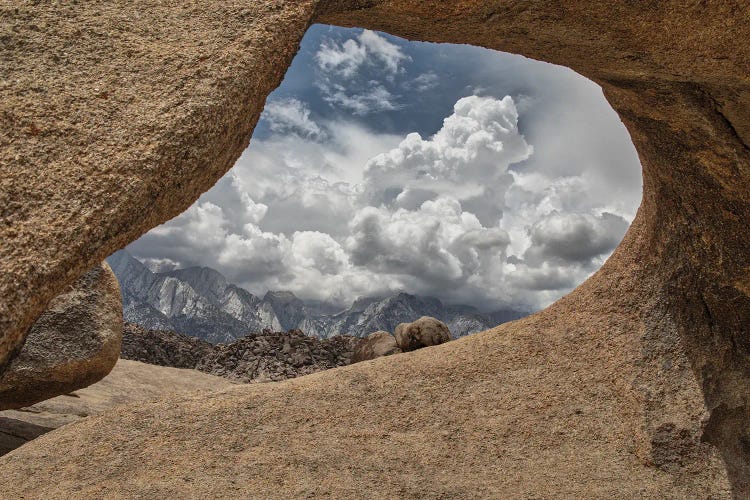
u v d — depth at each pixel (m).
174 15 2.14
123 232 1.81
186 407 4.36
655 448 3.65
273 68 2.13
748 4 2.66
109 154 1.81
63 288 1.73
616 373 4.22
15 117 1.81
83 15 2.07
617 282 4.77
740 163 3.68
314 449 3.77
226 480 3.45
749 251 3.92
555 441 3.82
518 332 4.86
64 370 4.63
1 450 5.23
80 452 3.89
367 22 2.76
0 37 1.97
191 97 1.93
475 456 3.71
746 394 3.83
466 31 2.87
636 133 4.10
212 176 2.10
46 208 1.71
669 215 4.36
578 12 2.72
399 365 4.76
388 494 3.29
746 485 3.50
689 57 2.98
